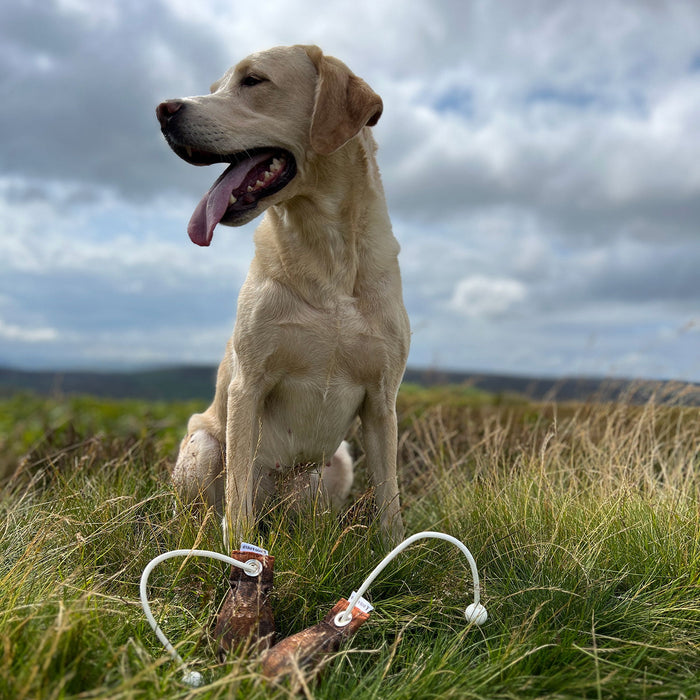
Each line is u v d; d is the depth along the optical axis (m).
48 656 0.57
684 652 0.74
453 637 0.78
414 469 1.51
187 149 1.00
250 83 1.00
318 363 1.01
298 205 1.00
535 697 0.65
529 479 1.20
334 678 0.68
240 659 0.62
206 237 0.95
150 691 0.59
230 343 1.14
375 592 0.88
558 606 0.82
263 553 0.74
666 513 1.04
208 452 1.12
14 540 0.94
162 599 0.80
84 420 2.55
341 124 0.97
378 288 1.02
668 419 1.56
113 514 1.02
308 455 1.09
